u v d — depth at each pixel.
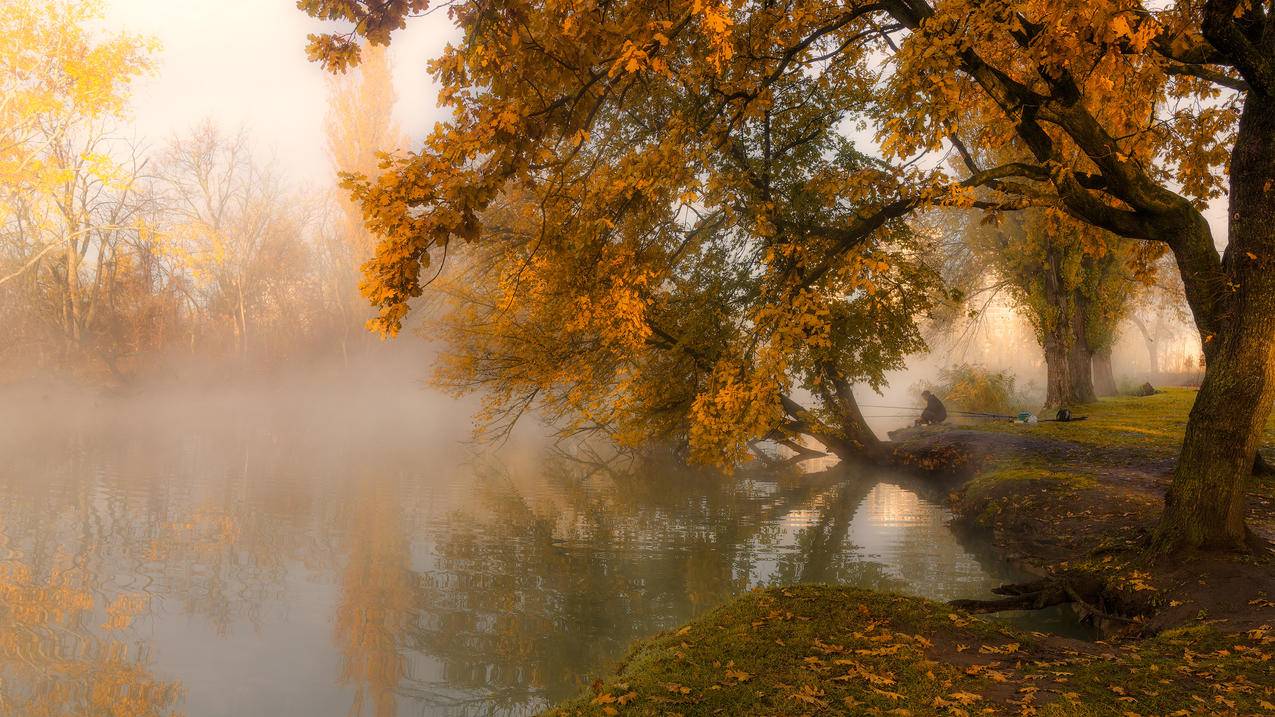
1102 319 34.56
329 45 7.81
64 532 14.52
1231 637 7.02
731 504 19.25
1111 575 9.75
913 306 19.34
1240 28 9.51
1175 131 11.66
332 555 13.37
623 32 7.70
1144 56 9.59
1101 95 10.36
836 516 17.66
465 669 8.53
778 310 11.36
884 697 5.27
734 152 16.92
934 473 22.41
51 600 10.52
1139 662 6.30
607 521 16.91
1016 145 12.03
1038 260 31.81
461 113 7.81
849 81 15.81
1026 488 15.94
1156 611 8.54
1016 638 6.97
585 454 29.88
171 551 13.33
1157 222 9.73
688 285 18.69
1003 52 10.51
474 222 7.46
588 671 8.55
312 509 17.39
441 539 14.84
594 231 10.64
